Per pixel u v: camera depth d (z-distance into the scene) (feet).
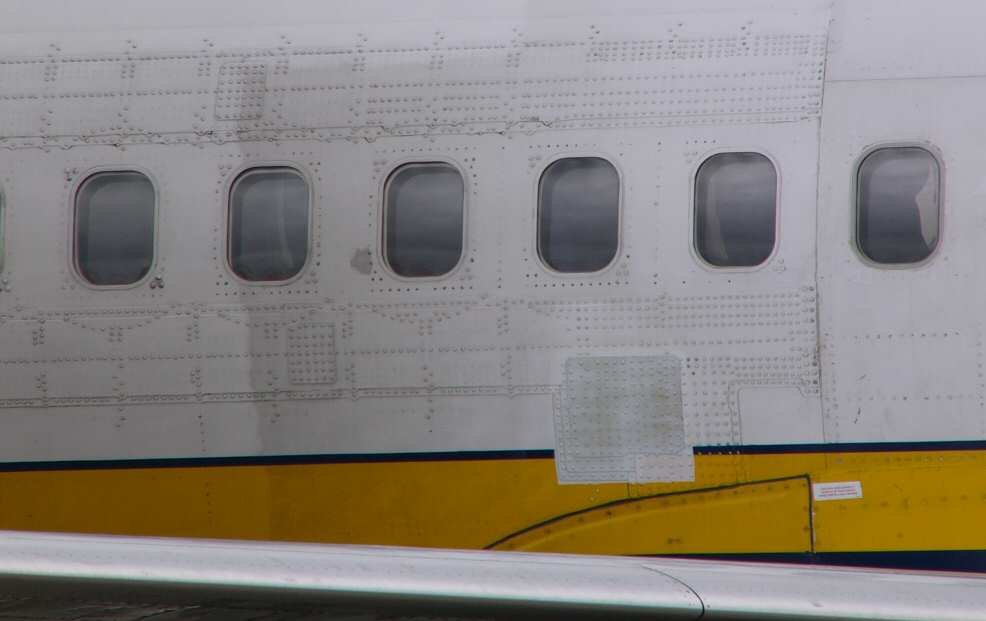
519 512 88.17
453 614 42.68
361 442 89.25
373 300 89.81
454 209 90.38
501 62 91.04
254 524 90.38
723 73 89.15
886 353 85.51
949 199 86.07
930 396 84.99
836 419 85.71
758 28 89.76
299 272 90.68
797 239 86.94
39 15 96.68
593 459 87.40
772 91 88.53
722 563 44.91
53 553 42.96
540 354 88.12
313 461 89.71
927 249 86.43
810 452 85.81
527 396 88.02
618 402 87.40
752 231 87.76
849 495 85.46
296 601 42.78
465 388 88.53
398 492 89.04
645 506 87.20
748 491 86.43
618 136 89.15
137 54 94.58
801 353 86.17
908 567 85.15
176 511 91.09
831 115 87.71
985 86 86.89
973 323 84.99
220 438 90.63
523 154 89.71
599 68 90.12
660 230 87.92
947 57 87.66
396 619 43.50
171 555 43.29
